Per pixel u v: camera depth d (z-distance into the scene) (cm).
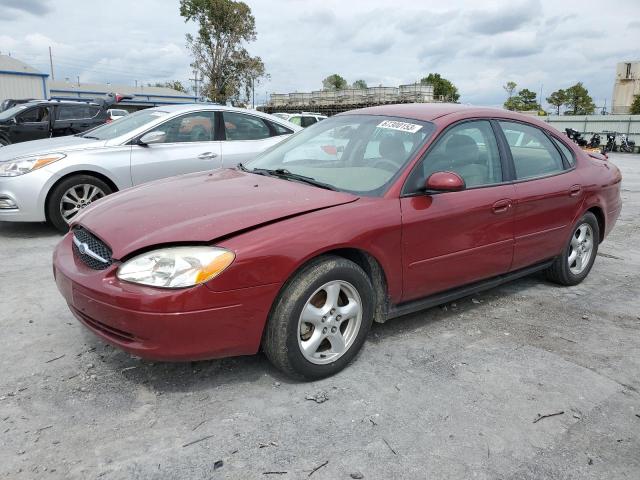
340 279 291
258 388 287
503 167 392
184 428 250
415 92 5244
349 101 5738
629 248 645
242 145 692
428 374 309
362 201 312
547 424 265
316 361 291
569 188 436
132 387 284
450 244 346
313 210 294
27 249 544
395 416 266
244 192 319
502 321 394
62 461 226
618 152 3106
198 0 4747
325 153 379
